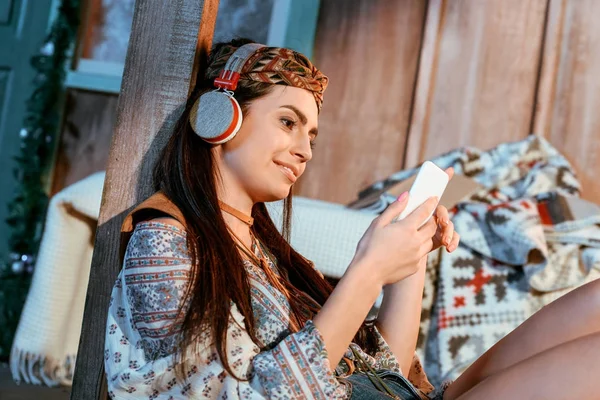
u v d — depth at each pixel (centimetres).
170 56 128
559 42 344
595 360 108
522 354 130
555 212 273
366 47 358
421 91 352
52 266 259
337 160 357
